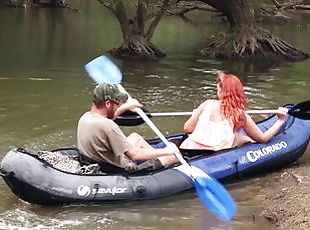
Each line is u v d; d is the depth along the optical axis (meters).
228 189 5.52
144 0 14.37
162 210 4.96
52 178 4.93
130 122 5.78
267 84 11.13
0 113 7.93
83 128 5.20
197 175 5.05
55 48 15.03
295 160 6.28
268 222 4.74
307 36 20.45
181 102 9.18
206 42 17.97
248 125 5.86
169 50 16.14
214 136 5.78
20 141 6.69
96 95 5.16
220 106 5.81
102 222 4.68
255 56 15.44
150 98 9.41
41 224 4.59
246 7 16.33
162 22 22.88
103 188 5.02
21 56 13.38
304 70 13.48
